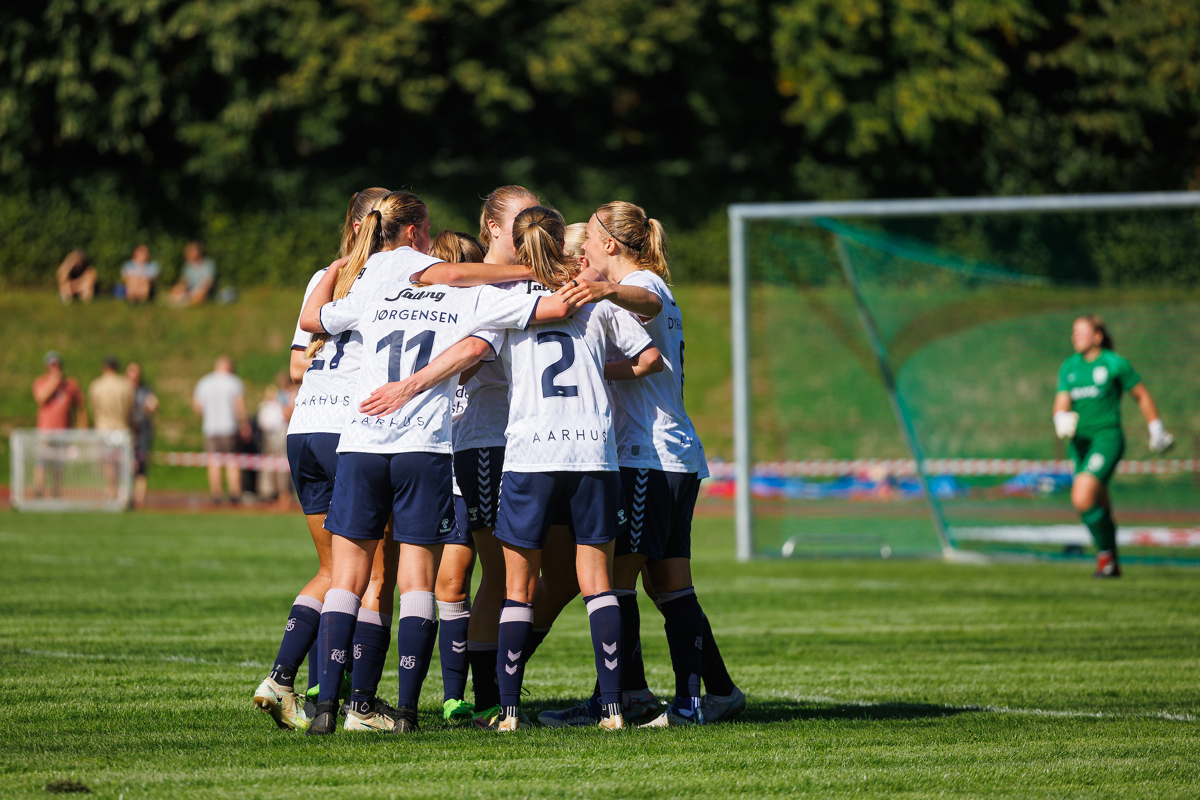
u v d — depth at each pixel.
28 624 25.72
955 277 55.03
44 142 112.75
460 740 14.28
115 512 66.06
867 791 12.12
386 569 16.03
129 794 11.57
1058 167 115.12
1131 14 110.56
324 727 14.68
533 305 14.91
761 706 17.59
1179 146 115.50
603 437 15.07
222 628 25.38
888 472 71.44
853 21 102.50
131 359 93.31
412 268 15.47
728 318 101.69
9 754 13.41
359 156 116.69
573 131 119.00
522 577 15.20
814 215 42.91
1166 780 12.69
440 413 14.92
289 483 72.19
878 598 32.84
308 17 100.19
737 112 112.88
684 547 16.23
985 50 106.75
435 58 105.12
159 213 112.12
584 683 19.73
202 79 109.75
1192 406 56.00
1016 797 11.95
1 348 92.50
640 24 102.81
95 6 99.19
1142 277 104.19
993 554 45.81
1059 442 60.56
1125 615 29.20
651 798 11.70
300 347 16.81
